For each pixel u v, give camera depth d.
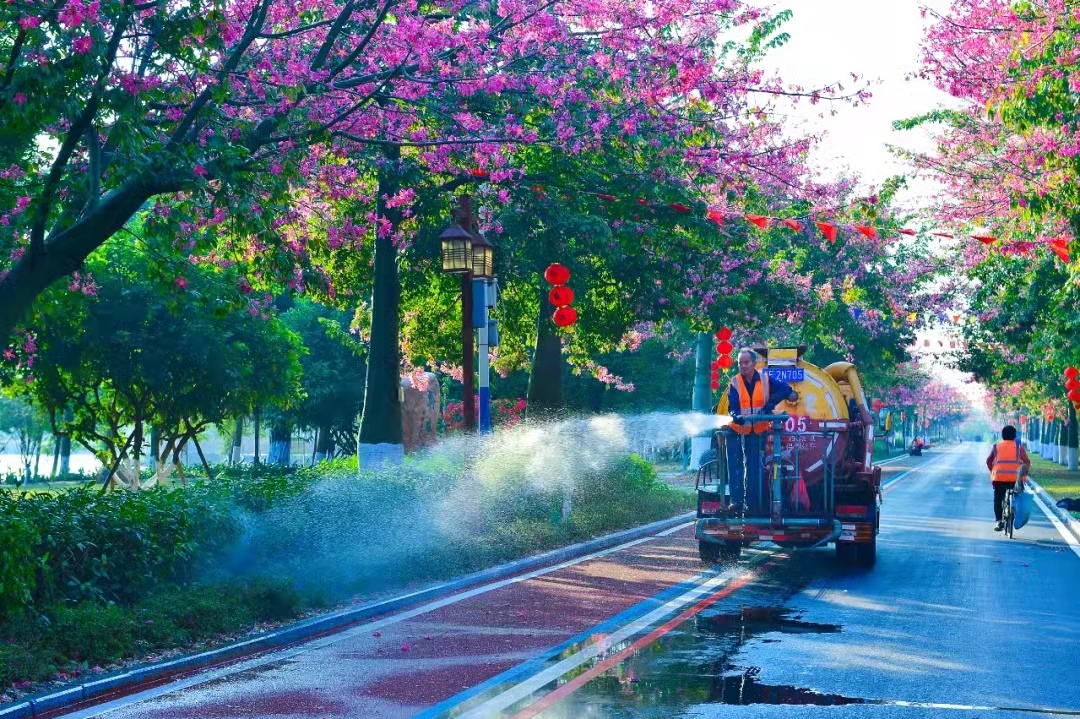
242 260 16.52
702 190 23.41
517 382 51.44
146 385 28.91
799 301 28.78
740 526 14.73
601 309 26.47
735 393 14.69
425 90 14.82
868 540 15.28
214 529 11.60
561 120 16.09
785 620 11.12
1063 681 8.30
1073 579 14.51
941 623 10.97
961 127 24.94
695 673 8.55
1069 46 16.95
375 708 7.46
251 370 29.78
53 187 11.17
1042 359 40.66
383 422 21.25
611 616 11.38
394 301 21.50
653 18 15.74
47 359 27.80
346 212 19.33
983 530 22.39
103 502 10.66
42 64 10.01
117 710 7.48
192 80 12.24
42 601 9.23
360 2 14.01
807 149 19.94
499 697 7.74
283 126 13.46
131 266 28.05
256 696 7.84
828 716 7.22
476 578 14.02
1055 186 18.89
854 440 16.59
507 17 15.01
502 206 22.41
